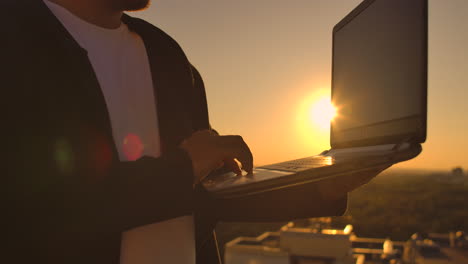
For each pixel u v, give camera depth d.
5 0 0.60
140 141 0.71
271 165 0.80
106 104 0.66
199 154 0.58
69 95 0.57
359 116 0.83
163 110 0.76
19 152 0.52
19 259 0.50
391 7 0.72
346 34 0.95
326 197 0.79
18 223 0.50
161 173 0.51
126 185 0.50
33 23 0.59
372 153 0.61
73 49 0.60
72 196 0.50
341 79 0.96
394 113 0.67
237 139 0.61
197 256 0.81
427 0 0.61
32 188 0.50
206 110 0.93
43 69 0.57
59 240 0.50
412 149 0.54
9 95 0.54
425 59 0.59
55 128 0.55
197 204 0.64
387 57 0.71
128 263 0.64
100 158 0.54
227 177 0.68
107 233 0.50
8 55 0.55
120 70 0.71
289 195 0.79
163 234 0.68
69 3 0.69
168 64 0.79
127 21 0.80
